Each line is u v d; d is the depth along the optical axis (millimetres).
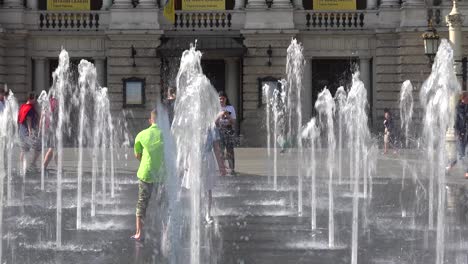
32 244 12047
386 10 39344
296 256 11055
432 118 22562
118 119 38750
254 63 38812
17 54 39562
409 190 19656
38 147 24422
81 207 16531
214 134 13812
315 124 38625
